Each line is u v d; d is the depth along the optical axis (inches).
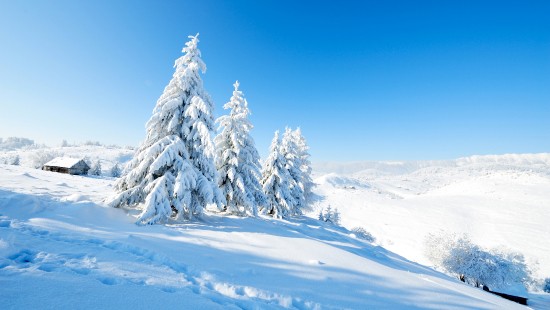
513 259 1331.2
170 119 550.3
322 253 405.4
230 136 799.7
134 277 196.5
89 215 405.1
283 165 1160.8
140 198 511.8
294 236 540.1
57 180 1069.8
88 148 6624.0
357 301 233.3
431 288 325.1
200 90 574.2
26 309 125.7
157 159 482.9
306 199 1417.3
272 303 205.2
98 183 1250.6
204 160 566.9
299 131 1480.1
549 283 1430.9
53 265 190.4
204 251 315.6
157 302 159.0
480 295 374.3
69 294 147.3
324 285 259.9
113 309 140.9
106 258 228.4
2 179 780.6
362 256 494.0
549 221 2691.9
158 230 403.9
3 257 190.7
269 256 339.3
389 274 354.0
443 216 2950.3
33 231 287.9
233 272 256.4
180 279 214.2
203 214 604.1
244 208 763.4
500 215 2987.2
